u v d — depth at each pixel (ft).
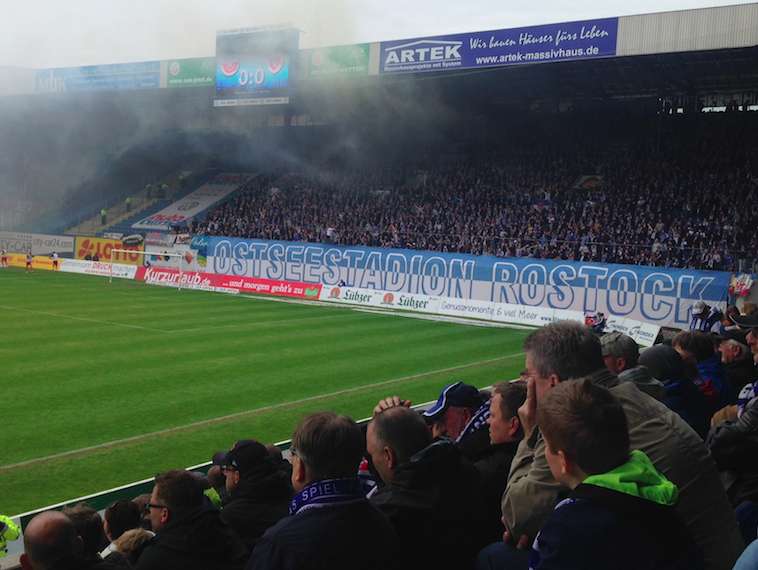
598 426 8.50
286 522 10.23
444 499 12.03
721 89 132.16
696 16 91.25
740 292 94.89
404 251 123.54
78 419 48.78
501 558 11.35
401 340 85.92
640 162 133.28
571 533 8.09
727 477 15.02
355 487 10.59
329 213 146.61
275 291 135.13
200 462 40.88
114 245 158.51
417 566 11.80
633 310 103.14
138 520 20.31
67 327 87.51
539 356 12.04
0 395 54.39
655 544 7.98
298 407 53.67
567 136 147.74
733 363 27.30
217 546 14.99
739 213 112.16
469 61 109.40
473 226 128.67
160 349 74.95
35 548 13.20
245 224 149.18
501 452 14.12
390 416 12.59
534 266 111.55
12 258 171.01
